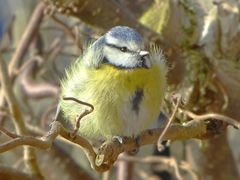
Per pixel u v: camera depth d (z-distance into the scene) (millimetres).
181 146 2875
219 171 2824
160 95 2650
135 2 2781
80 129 2646
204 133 2645
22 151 2863
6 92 2730
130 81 2639
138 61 2641
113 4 2746
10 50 2893
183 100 2686
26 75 2912
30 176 2711
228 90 2738
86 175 2891
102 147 2600
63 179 2885
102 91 2637
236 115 2738
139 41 2648
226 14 2764
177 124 2639
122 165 2832
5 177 2703
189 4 2768
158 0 2768
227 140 2812
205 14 2768
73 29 2828
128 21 2748
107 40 2652
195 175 2789
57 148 2887
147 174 2889
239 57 2760
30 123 2900
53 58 2900
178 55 2750
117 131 2643
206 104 2742
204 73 2744
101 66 2645
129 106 2639
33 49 2916
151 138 2645
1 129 2541
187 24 2762
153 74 2645
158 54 2660
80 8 2742
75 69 2660
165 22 2758
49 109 2850
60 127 2562
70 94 2650
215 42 2758
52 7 2773
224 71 2746
